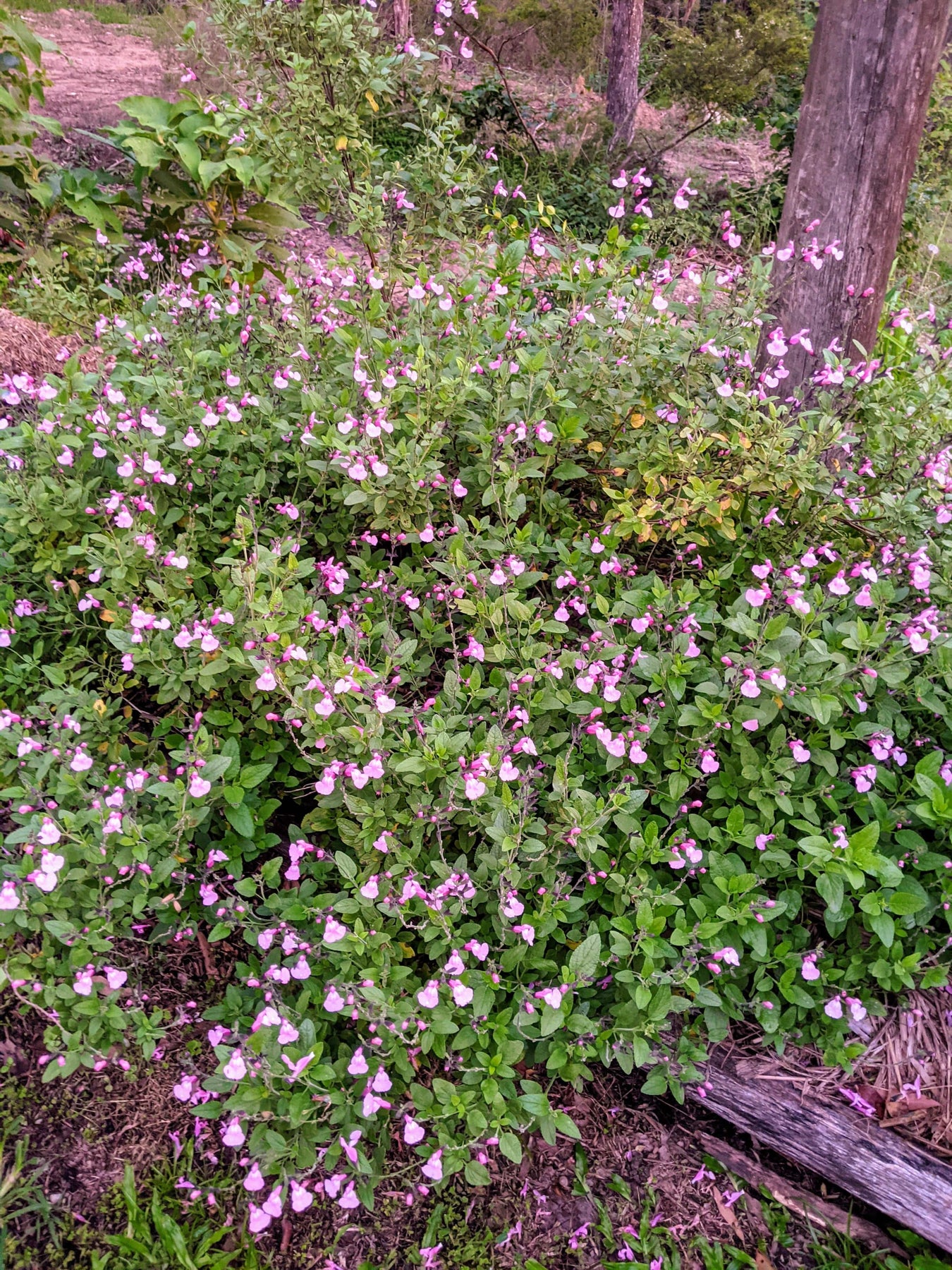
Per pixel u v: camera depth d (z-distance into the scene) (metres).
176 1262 1.79
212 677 2.28
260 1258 1.87
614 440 2.96
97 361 3.13
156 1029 2.08
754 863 2.20
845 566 2.67
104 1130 1.97
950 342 4.41
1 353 3.46
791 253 2.99
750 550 2.92
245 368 3.02
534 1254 1.96
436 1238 1.95
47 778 2.27
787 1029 2.12
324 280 3.43
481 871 2.07
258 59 4.05
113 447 2.54
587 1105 2.22
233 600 2.17
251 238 4.75
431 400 2.63
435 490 2.75
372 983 1.88
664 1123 2.22
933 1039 2.10
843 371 2.88
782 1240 2.03
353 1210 1.98
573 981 1.91
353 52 3.86
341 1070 1.94
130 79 7.95
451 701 2.27
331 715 2.09
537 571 2.78
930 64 2.97
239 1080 1.82
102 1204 1.87
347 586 2.72
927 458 2.90
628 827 2.09
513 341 2.95
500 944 2.15
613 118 8.88
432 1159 1.80
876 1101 2.04
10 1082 2.00
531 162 7.93
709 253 6.50
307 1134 1.82
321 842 2.44
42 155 5.21
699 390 2.93
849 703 2.22
